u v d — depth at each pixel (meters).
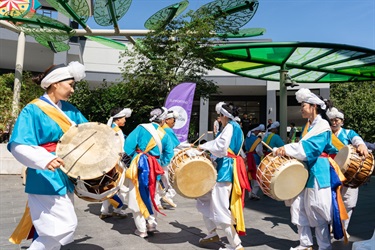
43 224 2.37
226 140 3.33
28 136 2.35
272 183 3.16
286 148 3.21
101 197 2.58
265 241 3.90
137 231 4.09
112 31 9.98
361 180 3.85
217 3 8.89
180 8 8.77
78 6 8.30
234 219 3.34
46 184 2.38
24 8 8.97
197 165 3.28
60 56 19.09
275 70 12.59
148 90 9.97
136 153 4.18
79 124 2.64
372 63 10.48
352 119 15.60
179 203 6.29
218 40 9.52
